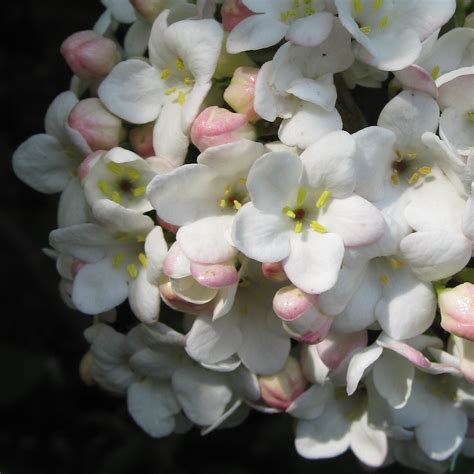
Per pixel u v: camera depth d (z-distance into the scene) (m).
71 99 0.14
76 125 0.13
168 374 0.14
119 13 0.14
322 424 0.14
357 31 0.12
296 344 0.13
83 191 0.13
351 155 0.12
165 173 0.12
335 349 0.12
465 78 0.12
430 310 0.12
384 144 0.12
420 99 0.12
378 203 0.12
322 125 0.12
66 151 0.14
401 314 0.12
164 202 0.12
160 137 0.13
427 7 0.12
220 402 0.13
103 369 0.14
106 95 0.13
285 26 0.12
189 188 0.12
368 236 0.12
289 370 0.13
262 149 0.12
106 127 0.13
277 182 0.12
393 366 0.13
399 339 0.12
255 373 0.13
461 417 0.13
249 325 0.13
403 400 0.13
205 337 0.13
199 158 0.12
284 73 0.12
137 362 0.13
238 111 0.12
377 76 0.13
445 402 0.13
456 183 0.12
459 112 0.12
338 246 0.12
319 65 0.12
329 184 0.12
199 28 0.13
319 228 0.12
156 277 0.13
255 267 0.13
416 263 0.12
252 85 0.12
